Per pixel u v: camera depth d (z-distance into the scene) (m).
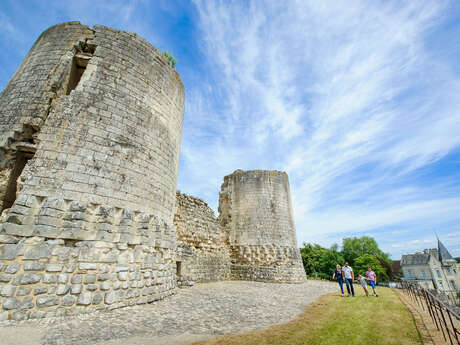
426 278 57.66
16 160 8.97
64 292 6.88
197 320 7.00
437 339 5.61
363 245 49.38
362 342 5.33
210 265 19.02
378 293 14.05
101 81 9.75
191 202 18.64
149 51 11.73
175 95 13.12
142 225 9.27
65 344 4.88
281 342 5.21
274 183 23.98
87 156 8.60
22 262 6.63
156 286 9.47
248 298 11.20
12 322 5.97
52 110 9.27
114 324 6.28
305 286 18.31
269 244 21.45
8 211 7.45
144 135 10.45
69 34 10.59
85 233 7.71
